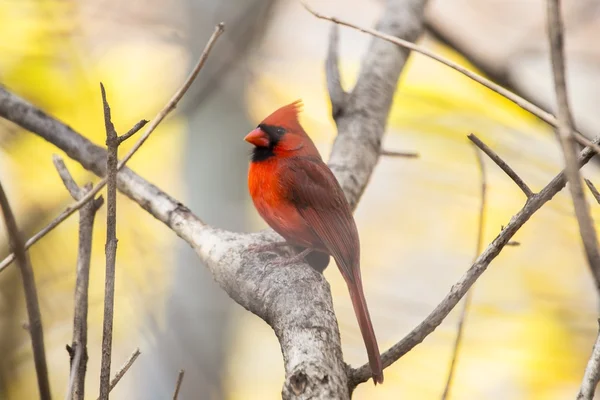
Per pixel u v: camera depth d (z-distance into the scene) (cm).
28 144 918
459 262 980
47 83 934
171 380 984
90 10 1009
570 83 1227
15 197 920
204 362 1008
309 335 445
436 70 950
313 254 721
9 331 808
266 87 1047
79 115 960
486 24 1334
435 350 804
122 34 1035
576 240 839
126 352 1008
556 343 788
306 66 1082
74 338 396
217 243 546
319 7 1233
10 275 812
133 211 925
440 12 1355
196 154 1156
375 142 717
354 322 788
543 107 905
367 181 697
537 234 846
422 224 1020
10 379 814
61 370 951
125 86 1022
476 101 902
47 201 917
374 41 809
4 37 919
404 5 834
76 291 408
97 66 999
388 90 762
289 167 664
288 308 473
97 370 1023
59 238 931
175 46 988
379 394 905
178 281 998
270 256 528
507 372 805
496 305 789
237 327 1067
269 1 945
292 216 664
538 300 809
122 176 607
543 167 840
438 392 827
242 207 1166
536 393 802
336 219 643
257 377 1177
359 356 765
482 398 809
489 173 852
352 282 611
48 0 923
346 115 732
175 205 585
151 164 1145
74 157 639
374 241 1031
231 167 1156
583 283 827
